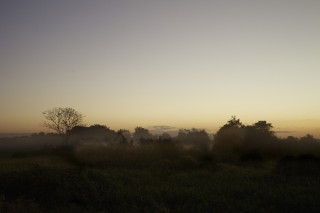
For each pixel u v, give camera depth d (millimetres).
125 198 17734
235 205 16250
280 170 26609
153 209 15727
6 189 19266
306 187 20391
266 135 42031
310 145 40188
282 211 15422
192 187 20750
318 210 15219
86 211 15438
